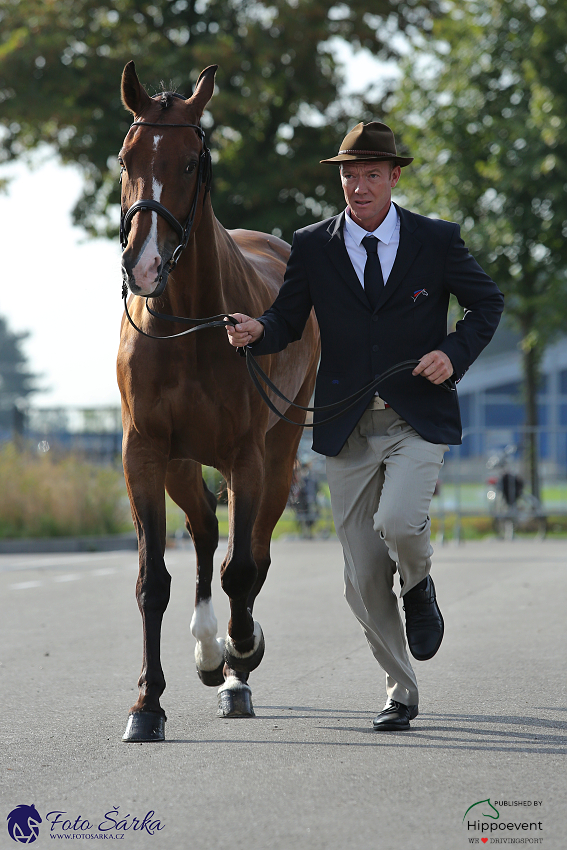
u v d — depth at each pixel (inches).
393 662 331.6
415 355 324.2
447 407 325.1
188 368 343.9
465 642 498.9
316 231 335.0
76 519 1184.8
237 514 355.3
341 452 329.4
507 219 1443.2
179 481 397.7
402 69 1561.3
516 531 1250.6
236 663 372.5
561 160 1392.7
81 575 870.4
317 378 333.4
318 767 285.4
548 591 697.6
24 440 1278.3
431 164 1526.8
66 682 423.8
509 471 1248.2
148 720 323.6
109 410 1318.9
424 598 329.1
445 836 229.9
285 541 1224.8
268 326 330.3
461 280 326.3
